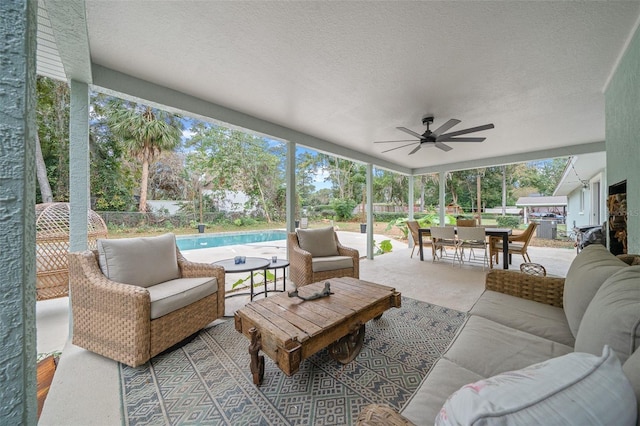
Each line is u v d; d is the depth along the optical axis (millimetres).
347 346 1758
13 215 411
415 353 1898
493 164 5875
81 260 1915
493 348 1164
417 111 3266
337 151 4871
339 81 2545
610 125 2480
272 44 1999
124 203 10688
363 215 15062
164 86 2668
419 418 783
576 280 1380
